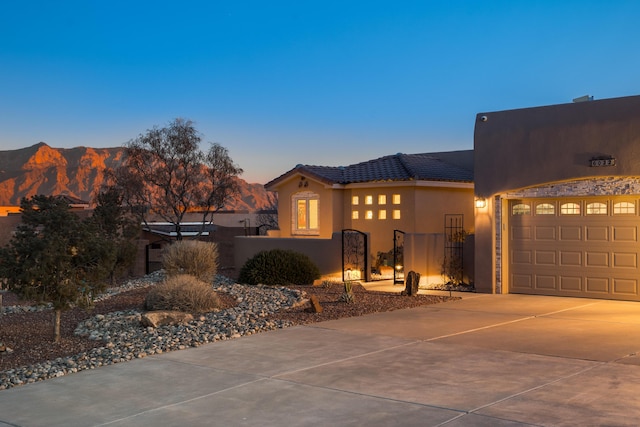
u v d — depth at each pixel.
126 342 11.80
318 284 20.23
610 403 7.40
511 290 17.97
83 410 7.71
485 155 17.94
